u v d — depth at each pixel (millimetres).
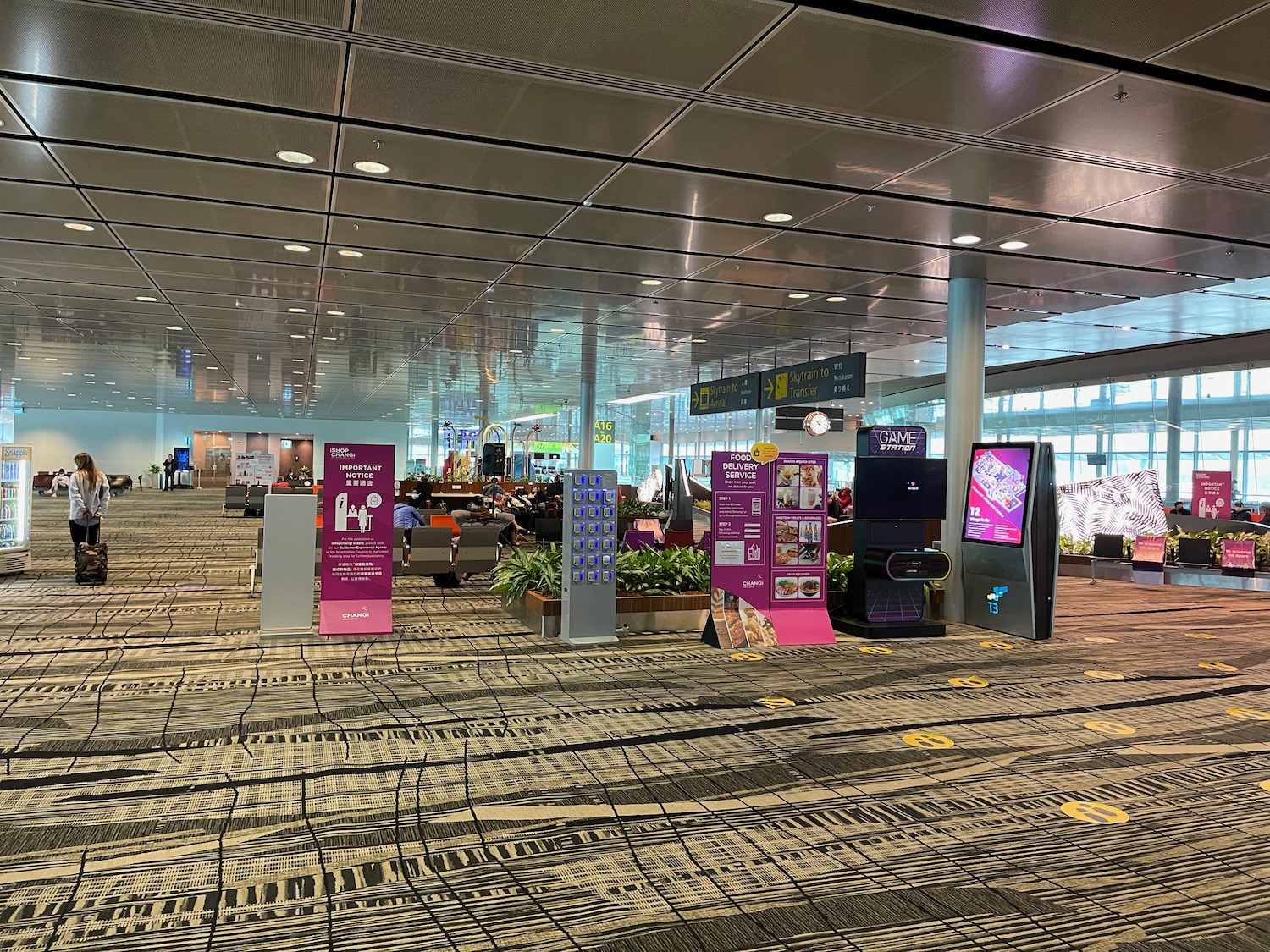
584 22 4113
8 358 18922
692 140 5617
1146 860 3422
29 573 11648
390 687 5984
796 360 16625
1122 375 19250
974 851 3471
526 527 17516
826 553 8219
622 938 2732
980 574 8977
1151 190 6418
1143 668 7141
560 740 4840
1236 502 17297
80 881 3057
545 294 10688
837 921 2885
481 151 5867
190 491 38875
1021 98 4867
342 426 45062
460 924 2803
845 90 4809
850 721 5363
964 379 9320
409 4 3967
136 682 5980
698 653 7414
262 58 4566
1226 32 4098
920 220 7254
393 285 10344
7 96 5098
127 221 7793
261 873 3143
